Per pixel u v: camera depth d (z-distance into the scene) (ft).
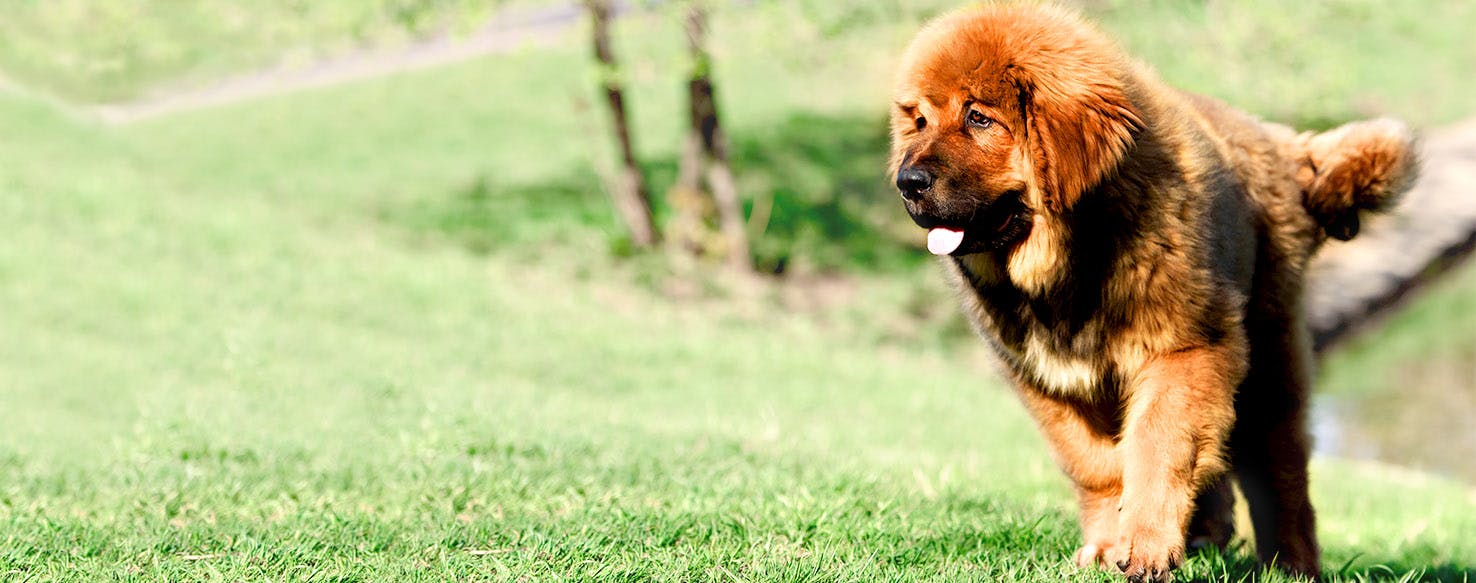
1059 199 14.82
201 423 27.12
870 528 17.95
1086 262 15.33
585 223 74.84
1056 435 16.96
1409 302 67.26
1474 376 57.72
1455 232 69.97
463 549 16.42
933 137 15.14
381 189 80.38
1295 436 18.25
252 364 38.65
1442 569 21.09
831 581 15.38
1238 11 58.34
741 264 69.41
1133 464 14.90
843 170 83.35
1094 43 15.16
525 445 24.29
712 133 68.44
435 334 50.80
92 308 49.29
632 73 60.23
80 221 62.54
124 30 68.59
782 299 67.15
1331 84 60.75
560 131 91.35
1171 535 14.42
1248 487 18.70
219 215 67.10
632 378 46.62
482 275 62.59
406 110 95.55
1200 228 15.31
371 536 16.83
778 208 77.71
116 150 82.33
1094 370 15.96
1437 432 52.19
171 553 16.22
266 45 67.46
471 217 75.61
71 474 22.21
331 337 46.75
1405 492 34.86
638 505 19.04
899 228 77.05
